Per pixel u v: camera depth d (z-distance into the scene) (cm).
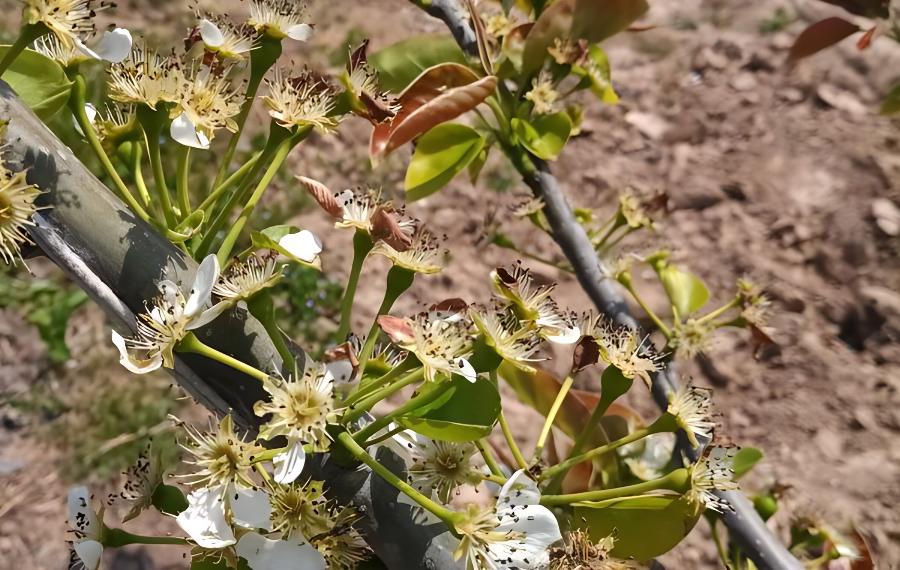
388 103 19
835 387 60
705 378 61
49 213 13
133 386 59
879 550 49
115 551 49
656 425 18
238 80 48
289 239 15
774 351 62
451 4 27
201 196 69
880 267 67
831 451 55
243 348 14
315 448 13
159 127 15
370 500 14
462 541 13
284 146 16
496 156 80
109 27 15
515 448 18
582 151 81
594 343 18
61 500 53
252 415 14
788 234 71
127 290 13
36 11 13
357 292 68
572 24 26
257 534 13
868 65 86
